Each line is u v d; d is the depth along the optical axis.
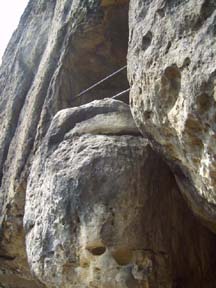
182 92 2.37
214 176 2.38
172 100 2.52
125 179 3.03
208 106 2.23
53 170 3.19
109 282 2.87
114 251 2.90
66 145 3.28
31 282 5.63
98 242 2.90
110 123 3.29
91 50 4.85
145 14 2.76
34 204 3.30
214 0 2.26
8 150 5.47
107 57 4.92
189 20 2.37
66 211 3.02
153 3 2.69
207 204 2.77
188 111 2.32
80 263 2.93
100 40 4.76
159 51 2.55
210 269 3.47
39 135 4.76
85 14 4.60
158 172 3.20
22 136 5.08
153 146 2.93
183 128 2.42
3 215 5.14
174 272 3.09
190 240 3.34
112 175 3.03
